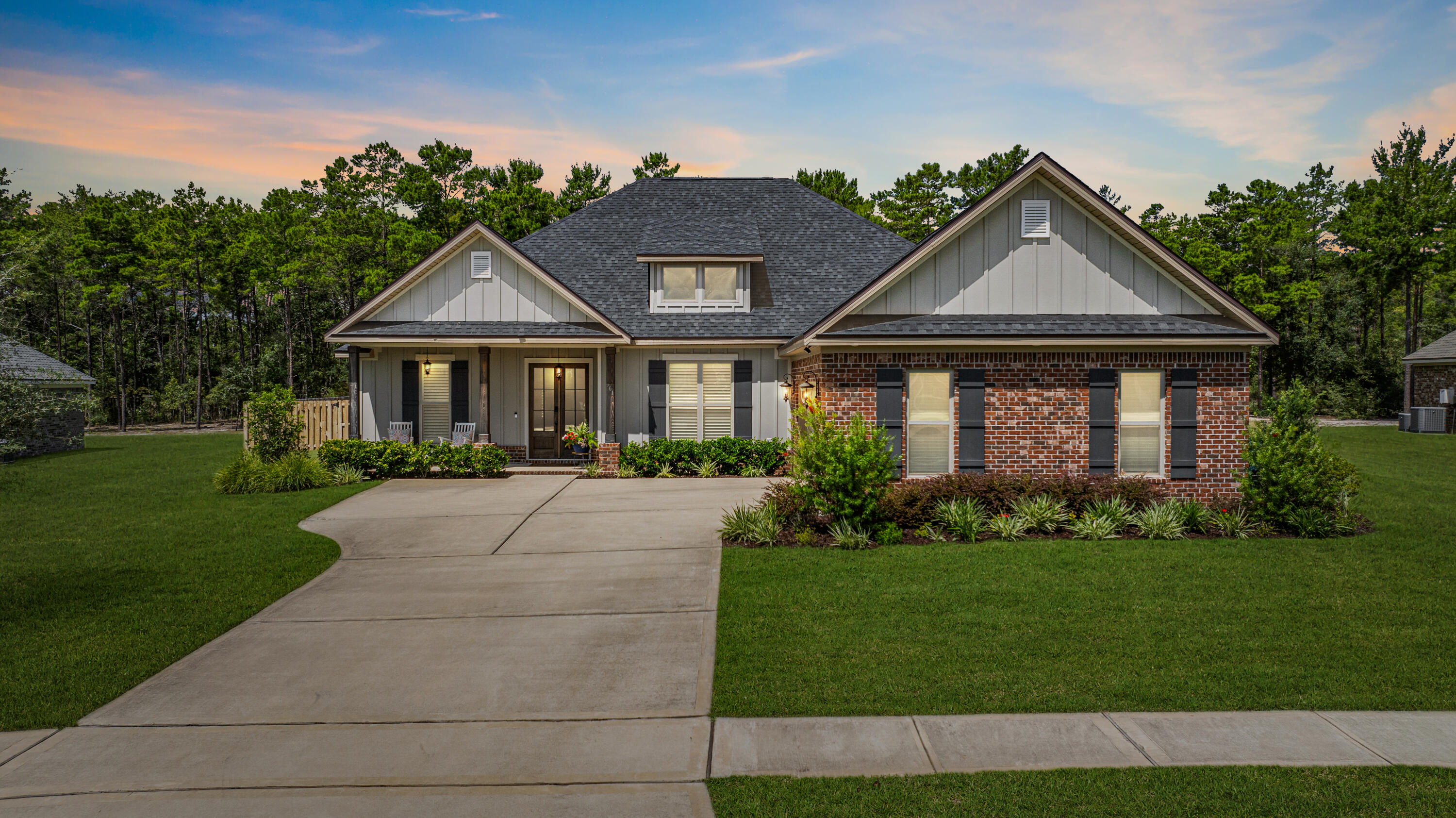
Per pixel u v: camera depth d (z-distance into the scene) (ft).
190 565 34.37
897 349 46.14
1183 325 46.09
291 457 57.16
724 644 24.00
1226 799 15.34
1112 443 45.93
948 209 165.78
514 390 66.95
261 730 18.94
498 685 21.45
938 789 15.84
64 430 89.61
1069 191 48.03
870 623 25.72
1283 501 39.99
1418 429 110.93
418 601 29.27
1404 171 172.55
